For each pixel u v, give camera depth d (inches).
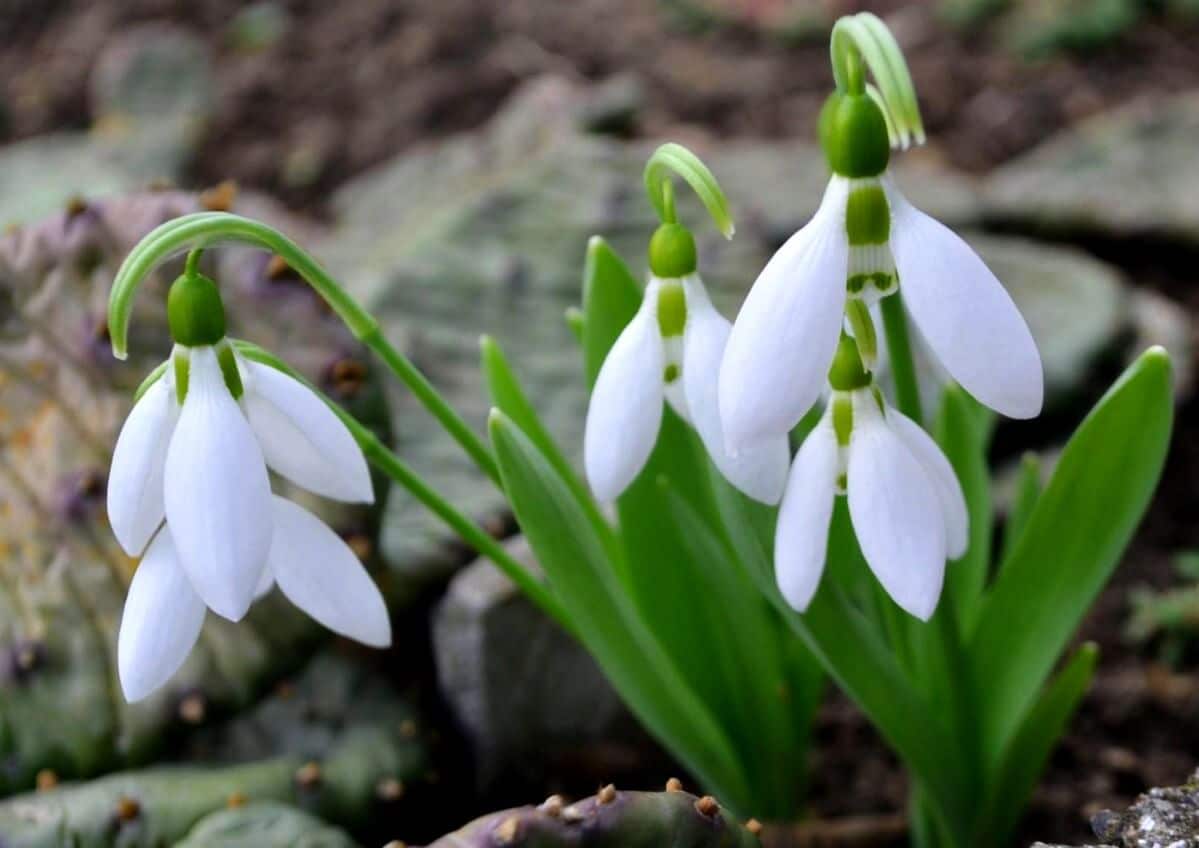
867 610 16.6
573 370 22.4
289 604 17.7
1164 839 14.9
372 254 27.3
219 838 16.5
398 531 19.0
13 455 18.1
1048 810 18.2
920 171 32.4
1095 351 24.1
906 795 18.7
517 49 41.0
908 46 40.1
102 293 18.0
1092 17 38.8
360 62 41.7
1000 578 16.1
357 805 17.4
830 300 13.9
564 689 18.8
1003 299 14.0
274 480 17.6
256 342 17.5
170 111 41.0
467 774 18.6
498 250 24.7
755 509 15.5
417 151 37.2
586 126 33.8
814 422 16.6
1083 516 15.8
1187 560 20.6
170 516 14.2
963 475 16.9
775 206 28.0
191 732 17.7
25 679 17.6
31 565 17.9
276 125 39.6
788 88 38.5
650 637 16.3
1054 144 33.5
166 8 46.3
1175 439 24.1
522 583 16.5
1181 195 29.1
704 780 16.7
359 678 18.0
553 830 14.4
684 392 15.1
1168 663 19.6
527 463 15.5
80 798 16.9
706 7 42.2
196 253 14.5
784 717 16.9
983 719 16.3
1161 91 36.4
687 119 36.9
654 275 15.0
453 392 21.9
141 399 14.6
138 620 14.5
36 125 42.1
